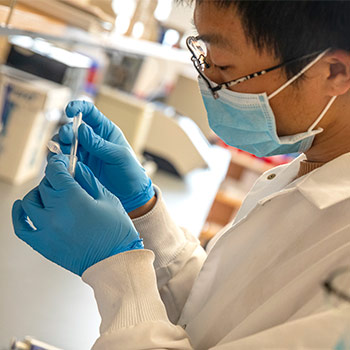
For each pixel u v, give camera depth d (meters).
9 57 3.48
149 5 3.84
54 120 3.40
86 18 2.42
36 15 2.12
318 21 0.86
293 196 1.00
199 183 4.66
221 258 1.07
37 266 2.58
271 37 0.89
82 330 2.29
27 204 0.98
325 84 0.92
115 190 1.18
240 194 3.13
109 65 4.82
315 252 0.89
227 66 0.97
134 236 0.99
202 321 0.99
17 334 2.09
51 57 3.53
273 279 0.93
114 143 1.25
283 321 0.86
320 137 1.01
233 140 1.10
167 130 4.53
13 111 3.02
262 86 0.95
